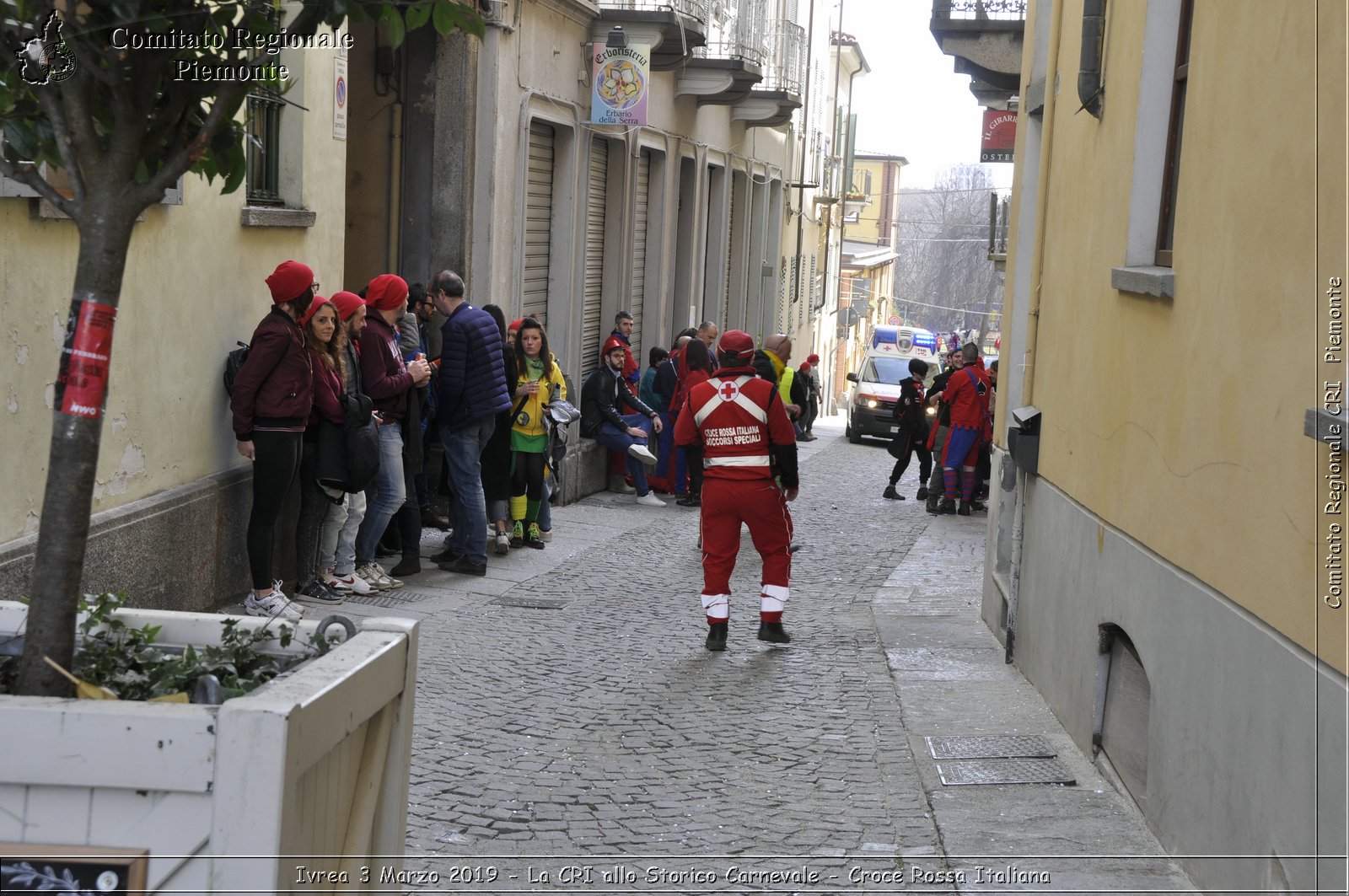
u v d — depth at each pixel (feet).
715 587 28.35
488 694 23.54
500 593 33.04
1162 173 19.86
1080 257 23.67
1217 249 15.72
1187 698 15.98
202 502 26.89
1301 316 13.01
